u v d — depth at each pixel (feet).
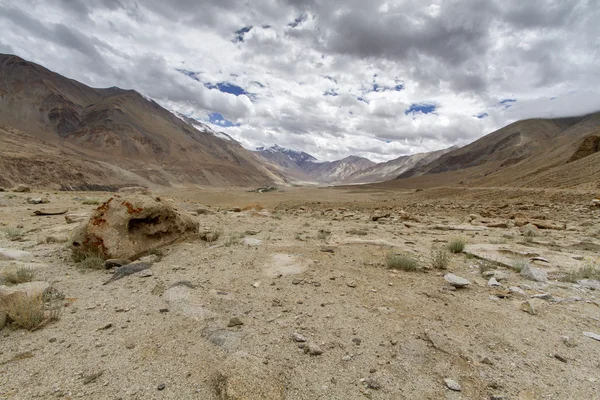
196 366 11.04
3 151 444.14
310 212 80.43
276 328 13.70
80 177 491.72
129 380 10.27
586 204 68.80
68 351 11.81
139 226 25.57
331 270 21.63
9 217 40.47
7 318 13.60
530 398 9.62
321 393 9.87
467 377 10.66
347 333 13.35
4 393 9.50
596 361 11.51
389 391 10.02
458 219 59.47
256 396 9.29
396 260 22.67
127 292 17.54
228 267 21.94
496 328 13.85
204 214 56.24
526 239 34.86
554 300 17.07
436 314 15.10
